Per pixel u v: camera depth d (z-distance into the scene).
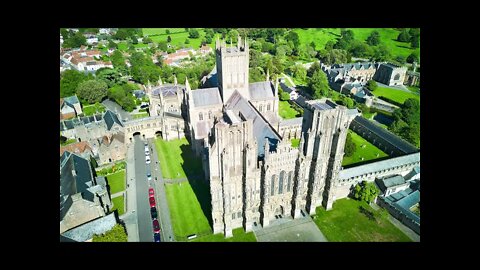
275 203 94.12
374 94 196.00
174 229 93.00
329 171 94.38
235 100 122.62
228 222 88.50
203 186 111.50
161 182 114.12
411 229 91.62
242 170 84.62
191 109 123.00
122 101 176.25
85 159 108.62
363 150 135.12
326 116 85.06
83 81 191.12
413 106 143.12
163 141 144.38
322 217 97.31
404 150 123.19
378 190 102.19
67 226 86.94
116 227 86.38
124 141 132.38
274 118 137.25
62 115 166.00
